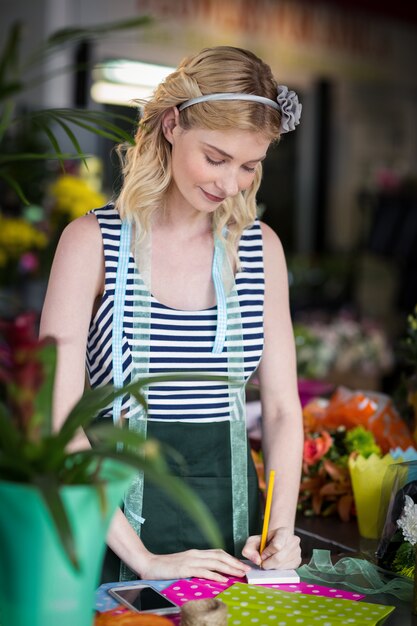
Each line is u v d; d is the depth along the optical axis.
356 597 1.66
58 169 4.93
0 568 1.18
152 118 1.94
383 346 6.35
